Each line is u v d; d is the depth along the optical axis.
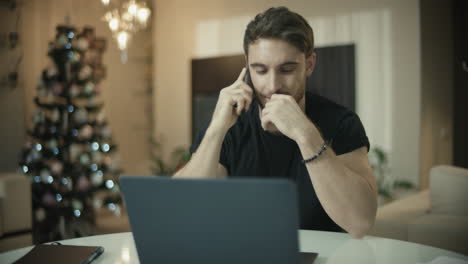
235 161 1.43
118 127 5.77
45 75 4.21
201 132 1.47
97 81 4.54
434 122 4.64
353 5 4.48
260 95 1.24
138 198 0.77
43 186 4.11
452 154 5.28
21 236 3.61
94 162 4.36
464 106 5.59
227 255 0.76
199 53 5.62
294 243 0.72
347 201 1.10
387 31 4.32
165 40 5.98
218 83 5.36
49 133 4.14
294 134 1.10
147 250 0.80
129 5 4.59
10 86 4.59
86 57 4.84
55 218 4.11
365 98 4.46
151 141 6.11
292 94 1.19
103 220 4.78
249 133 1.42
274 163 1.38
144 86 6.15
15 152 4.61
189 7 5.70
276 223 0.71
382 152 4.30
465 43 5.72
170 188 0.74
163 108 6.02
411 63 4.22
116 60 5.73
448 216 2.38
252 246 0.74
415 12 4.18
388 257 1.01
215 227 0.75
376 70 4.39
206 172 1.22
